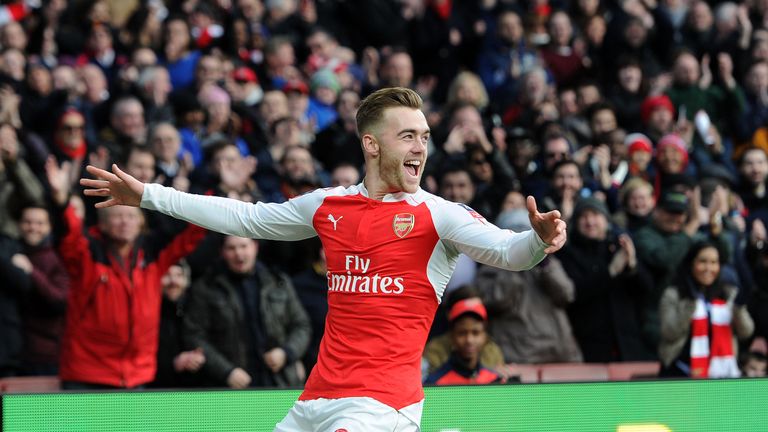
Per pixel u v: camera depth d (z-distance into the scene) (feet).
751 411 30.50
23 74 52.60
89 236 34.99
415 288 21.30
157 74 51.72
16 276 36.35
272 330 36.19
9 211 39.09
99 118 50.83
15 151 39.45
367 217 21.63
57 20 59.72
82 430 27.07
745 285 43.27
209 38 60.70
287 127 50.06
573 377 38.47
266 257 40.19
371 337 21.25
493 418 28.73
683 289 39.09
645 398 29.81
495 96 63.00
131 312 34.42
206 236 39.14
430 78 64.85
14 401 26.68
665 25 68.28
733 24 67.00
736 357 40.14
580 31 68.90
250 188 44.37
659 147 49.49
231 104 50.75
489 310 38.93
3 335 36.35
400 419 20.95
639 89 60.54
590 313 40.29
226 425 27.84
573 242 40.57
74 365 34.24
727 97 60.03
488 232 20.77
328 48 63.21
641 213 45.44
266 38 64.54
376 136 21.58
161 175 43.75
